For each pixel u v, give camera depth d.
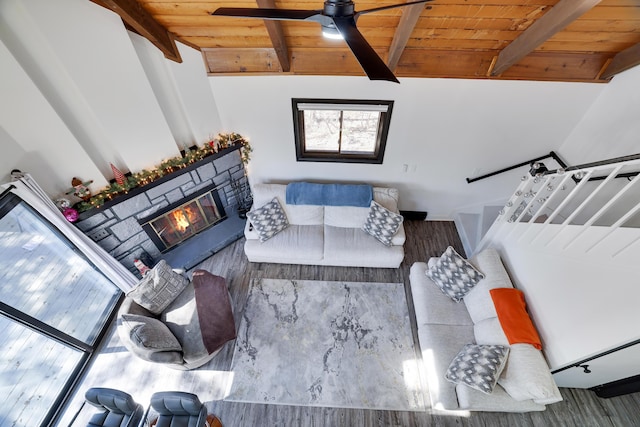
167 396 2.30
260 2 2.14
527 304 2.81
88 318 3.37
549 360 2.55
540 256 2.66
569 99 3.18
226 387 2.98
